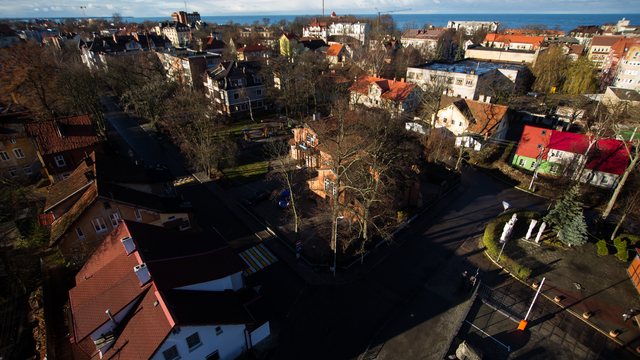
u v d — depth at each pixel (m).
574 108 71.44
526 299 30.30
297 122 74.62
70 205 35.56
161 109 65.81
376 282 32.50
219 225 41.25
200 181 51.91
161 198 40.00
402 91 75.75
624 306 29.33
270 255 36.16
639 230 38.72
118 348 20.67
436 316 28.86
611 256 35.31
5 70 58.19
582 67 92.62
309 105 87.25
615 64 96.25
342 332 27.36
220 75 77.00
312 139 50.47
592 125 66.25
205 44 139.38
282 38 146.50
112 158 40.94
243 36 196.75
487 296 30.64
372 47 138.00
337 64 118.19
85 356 23.55
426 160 55.41
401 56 118.00
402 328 27.72
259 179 52.03
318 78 82.94
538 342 26.12
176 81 84.44
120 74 84.75
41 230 36.56
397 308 29.64
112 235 28.62
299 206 44.78
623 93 71.81
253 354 25.47
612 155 47.41
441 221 42.12
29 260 33.06
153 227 29.94
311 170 52.06
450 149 60.06
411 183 40.56
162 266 23.75
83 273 27.62
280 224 41.09
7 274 29.72
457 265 34.69
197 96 64.62
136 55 110.31
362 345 26.25
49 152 47.62
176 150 62.59
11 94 62.59
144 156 60.25
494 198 47.34
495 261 34.91
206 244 28.00
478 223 41.62
